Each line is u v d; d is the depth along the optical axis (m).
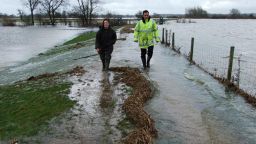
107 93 9.80
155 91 10.09
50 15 103.94
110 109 8.33
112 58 17.20
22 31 67.94
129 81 10.95
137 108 7.92
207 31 56.97
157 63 15.37
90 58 18.36
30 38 48.16
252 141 6.57
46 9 103.75
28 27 89.25
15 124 7.66
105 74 12.65
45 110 8.45
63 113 8.12
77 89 10.42
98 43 13.07
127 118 7.63
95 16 96.25
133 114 7.67
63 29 75.88
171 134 6.80
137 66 14.45
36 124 7.52
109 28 13.07
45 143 6.53
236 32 54.75
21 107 8.99
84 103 8.88
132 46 24.12
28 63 22.34
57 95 9.80
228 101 9.23
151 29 13.38
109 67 14.16
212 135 6.79
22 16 116.25
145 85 10.10
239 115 8.08
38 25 103.12
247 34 49.47
